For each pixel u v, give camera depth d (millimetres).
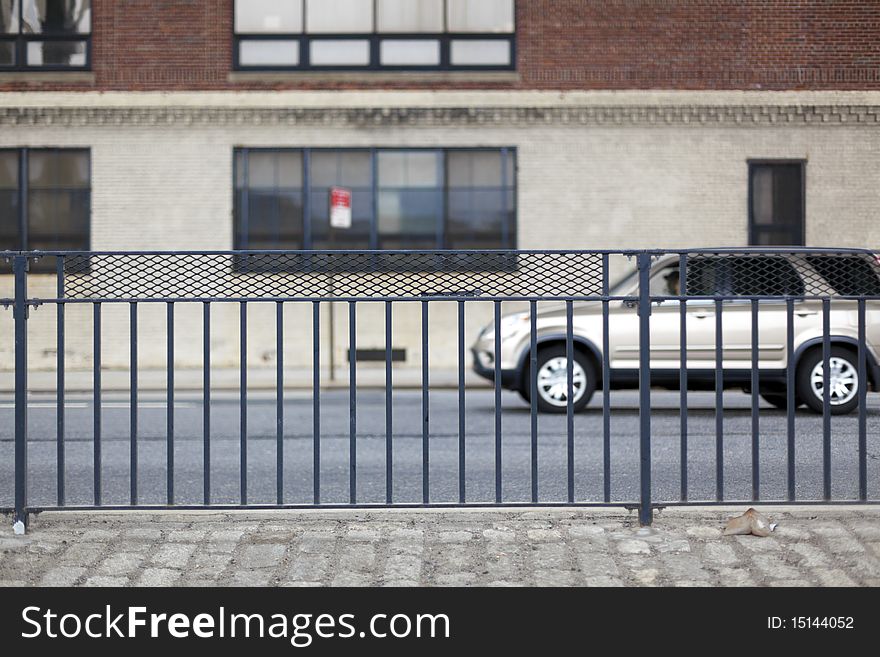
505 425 10430
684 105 18766
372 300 5469
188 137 18875
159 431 10180
